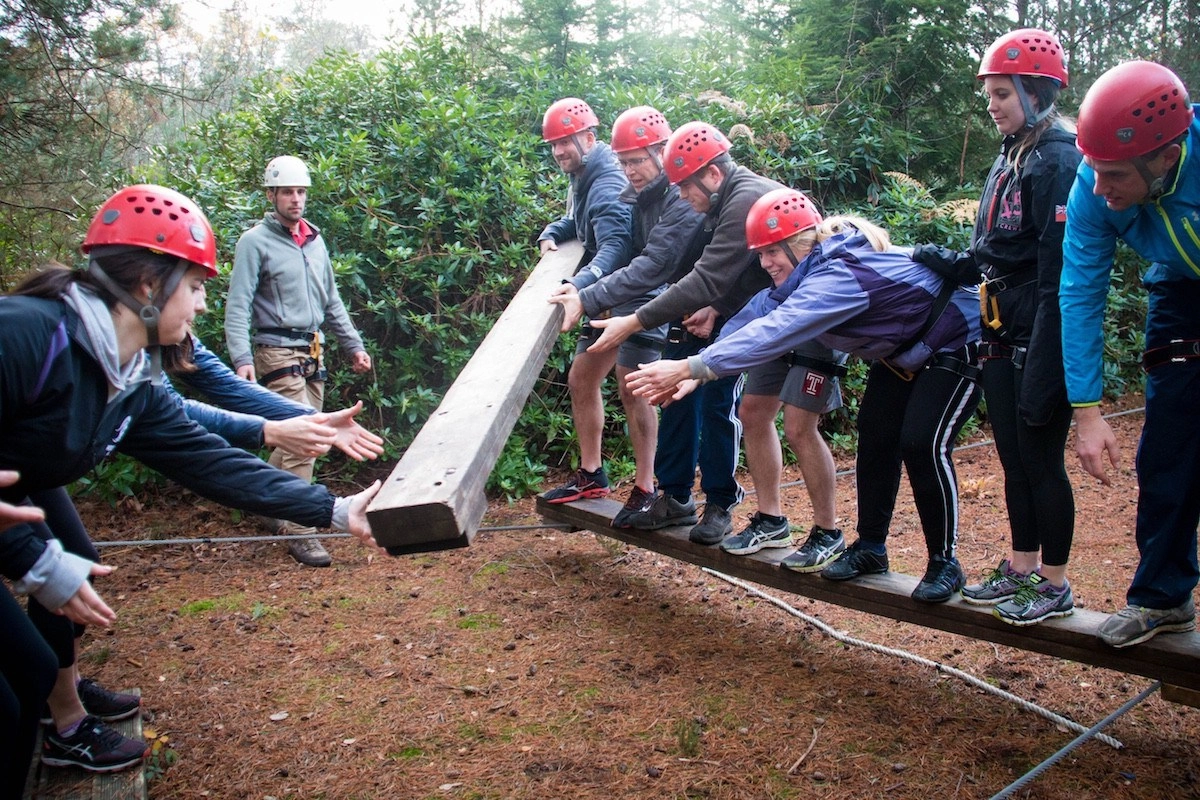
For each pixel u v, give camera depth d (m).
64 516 3.03
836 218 3.59
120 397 2.39
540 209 6.72
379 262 6.64
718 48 10.59
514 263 6.59
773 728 3.39
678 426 4.33
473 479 2.79
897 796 2.97
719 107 8.09
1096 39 14.08
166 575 5.02
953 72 9.85
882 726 3.39
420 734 3.39
